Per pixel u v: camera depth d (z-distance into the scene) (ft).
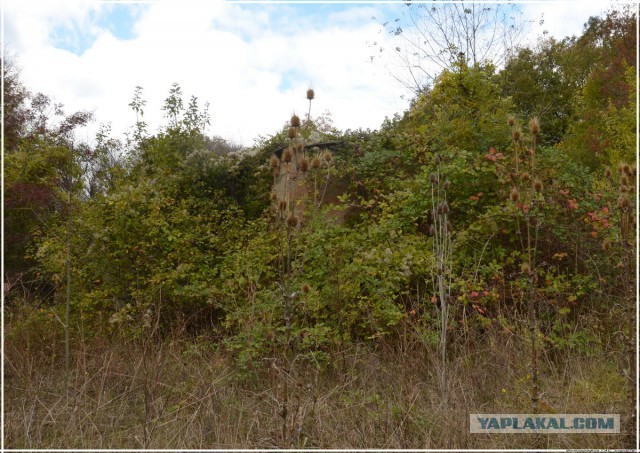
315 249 19.60
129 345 17.63
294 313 17.74
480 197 22.25
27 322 19.99
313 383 14.93
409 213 22.00
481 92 29.35
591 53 53.06
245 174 35.01
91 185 29.04
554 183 20.52
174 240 22.38
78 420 13.61
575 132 37.50
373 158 28.48
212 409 13.56
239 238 25.46
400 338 16.76
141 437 12.73
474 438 11.93
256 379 16.28
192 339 19.66
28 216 26.91
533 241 20.30
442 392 13.47
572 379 14.14
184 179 33.40
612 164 28.19
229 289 20.54
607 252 18.44
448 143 26.73
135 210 22.81
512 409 13.12
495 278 18.86
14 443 12.72
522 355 15.07
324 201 27.40
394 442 11.94
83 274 21.93
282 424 11.91
